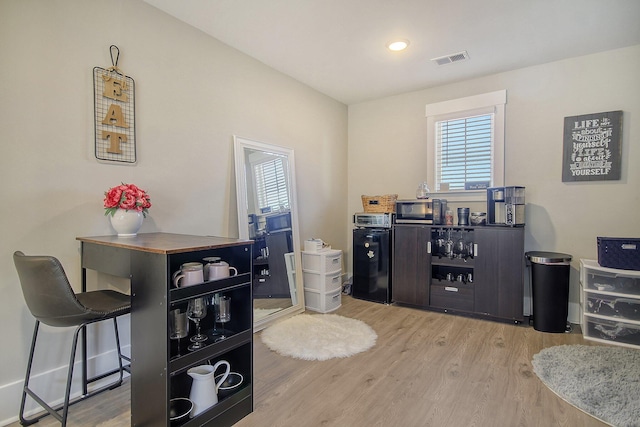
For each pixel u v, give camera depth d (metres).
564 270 2.88
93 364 2.06
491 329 2.97
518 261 3.06
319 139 4.07
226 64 2.90
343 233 4.57
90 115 2.04
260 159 3.19
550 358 2.35
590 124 3.08
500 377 2.12
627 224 2.95
